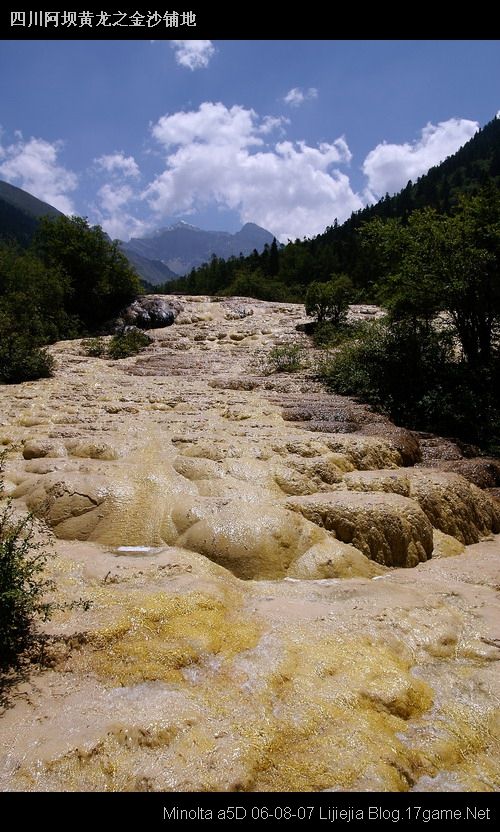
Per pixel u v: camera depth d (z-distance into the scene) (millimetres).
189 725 2875
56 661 3381
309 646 3652
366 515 5609
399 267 11953
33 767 2588
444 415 9898
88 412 9078
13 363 12328
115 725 2826
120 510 5418
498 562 5852
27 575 3717
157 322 21609
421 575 5363
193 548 5059
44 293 19125
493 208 10625
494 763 2980
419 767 2873
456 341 13102
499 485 8039
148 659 3395
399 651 3795
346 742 2887
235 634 3729
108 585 4273
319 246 83125
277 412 9312
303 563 5012
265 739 2836
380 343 12289
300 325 20484
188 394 10945
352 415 9273
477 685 3566
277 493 6020
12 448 7223
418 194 115125
